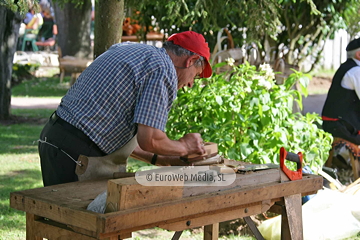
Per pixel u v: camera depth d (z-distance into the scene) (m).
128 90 2.44
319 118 5.28
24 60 16.58
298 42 7.22
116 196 1.99
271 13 5.07
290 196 2.67
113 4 4.10
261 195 2.47
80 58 13.78
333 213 3.88
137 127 2.47
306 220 3.80
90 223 1.95
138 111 2.33
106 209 2.03
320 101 9.50
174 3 4.61
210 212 2.34
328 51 17.09
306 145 4.57
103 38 4.15
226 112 4.27
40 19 18.59
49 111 10.47
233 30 7.27
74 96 2.58
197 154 2.51
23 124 9.02
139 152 2.84
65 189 2.39
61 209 2.09
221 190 2.36
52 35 19.23
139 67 2.43
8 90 9.43
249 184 2.49
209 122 4.34
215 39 7.27
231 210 2.44
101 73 2.48
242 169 2.54
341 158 6.04
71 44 14.04
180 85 2.63
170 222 2.19
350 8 7.17
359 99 5.44
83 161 2.58
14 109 10.62
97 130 2.51
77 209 2.03
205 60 2.62
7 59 9.27
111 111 2.49
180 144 2.43
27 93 13.26
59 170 2.63
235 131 4.29
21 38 18.80
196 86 4.60
